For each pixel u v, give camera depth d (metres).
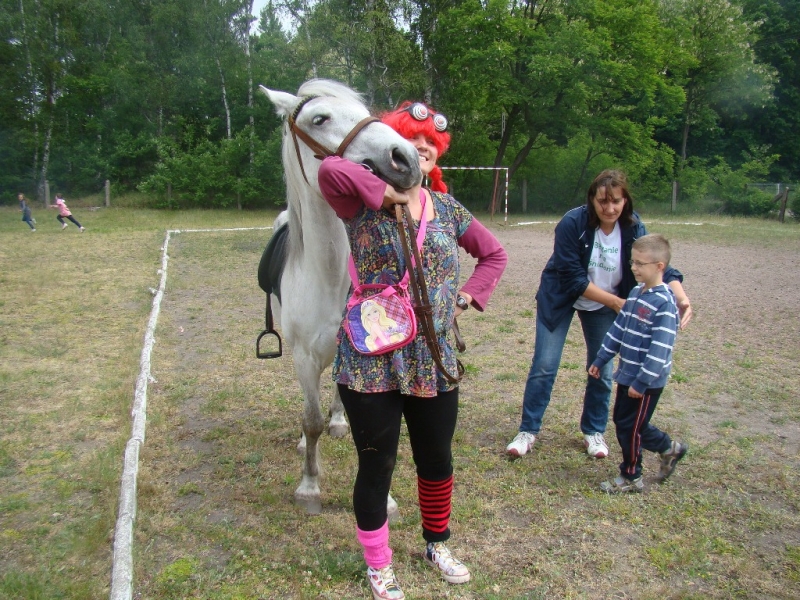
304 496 3.04
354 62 23.23
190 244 13.41
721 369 5.05
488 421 4.07
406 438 3.79
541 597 2.38
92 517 2.95
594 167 25.36
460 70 23.11
